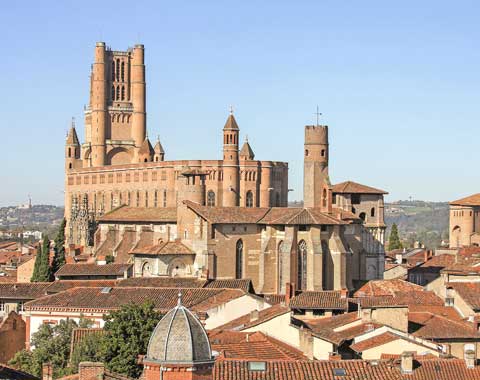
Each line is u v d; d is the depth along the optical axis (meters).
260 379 111.81
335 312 199.38
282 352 132.75
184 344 82.31
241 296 193.12
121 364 152.00
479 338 159.25
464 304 185.50
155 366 82.12
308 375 113.88
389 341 139.12
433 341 152.50
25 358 179.88
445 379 116.19
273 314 156.88
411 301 194.00
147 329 156.12
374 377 114.81
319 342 142.00
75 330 174.12
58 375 154.25
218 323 189.25
